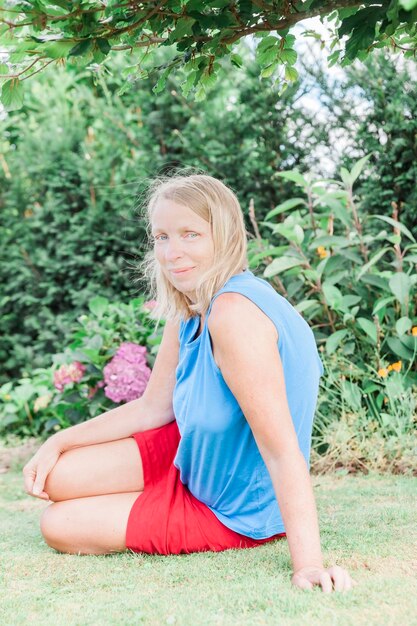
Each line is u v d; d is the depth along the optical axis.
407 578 1.78
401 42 2.46
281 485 1.82
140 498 2.22
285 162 5.07
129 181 5.59
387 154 4.46
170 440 2.37
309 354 2.10
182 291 2.12
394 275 3.64
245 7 1.94
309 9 1.97
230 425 2.03
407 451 3.26
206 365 2.04
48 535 2.25
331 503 2.71
